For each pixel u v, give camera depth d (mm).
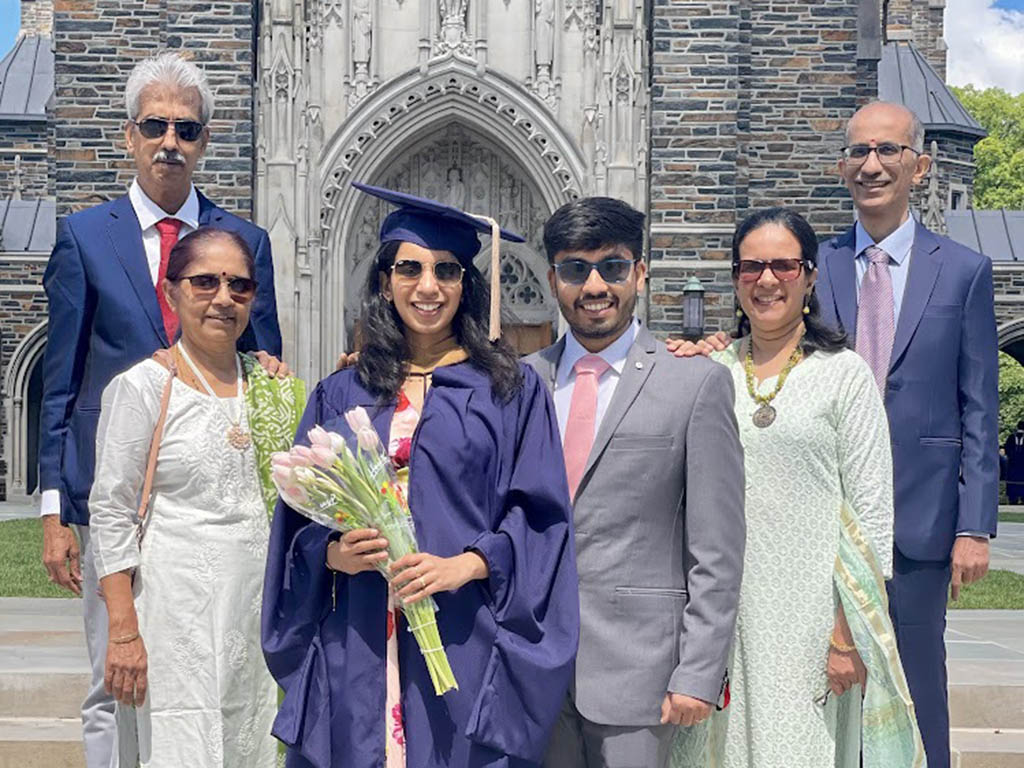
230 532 4402
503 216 18625
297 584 3965
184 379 4457
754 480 4434
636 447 4180
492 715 3791
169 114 5035
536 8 17734
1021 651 8000
